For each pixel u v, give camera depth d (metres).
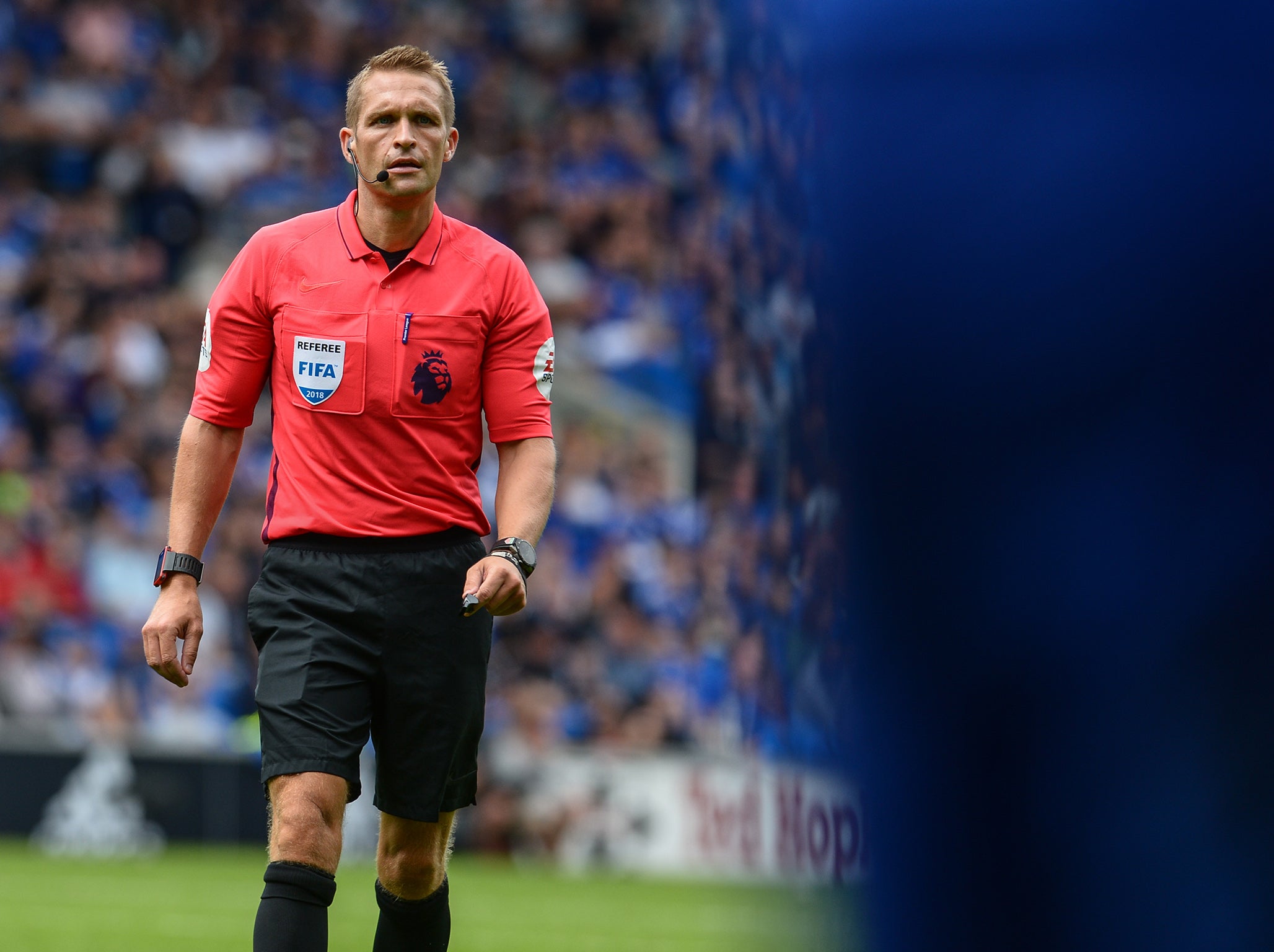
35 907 32.94
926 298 4.28
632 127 76.00
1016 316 4.24
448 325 12.36
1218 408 4.17
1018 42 4.24
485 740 50.75
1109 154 4.21
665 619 59.41
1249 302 4.16
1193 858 4.12
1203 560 4.15
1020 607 4.22
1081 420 4.21
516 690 55.38
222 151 71.56
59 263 65.62
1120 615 4.17
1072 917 4.16
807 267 4.49
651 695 57.00
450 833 13.24
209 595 53.78
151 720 52.38
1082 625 4.19
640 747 55.19
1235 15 4.17
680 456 64.38
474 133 75.06
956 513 4.26
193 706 52.53
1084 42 4.22
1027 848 4.19
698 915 35.19
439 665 12.34
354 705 12.13
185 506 12.55
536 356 12.66
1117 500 4.20
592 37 77.75
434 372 12.29
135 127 70.56
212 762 50.47
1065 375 4.22
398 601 12.21
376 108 12.13
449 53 76.75
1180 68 4.20
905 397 4.29
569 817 50.44
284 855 11.63
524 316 12.62
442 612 12.34
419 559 12.30
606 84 76.88
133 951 26.28
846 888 4.37
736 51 10.34
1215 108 4.19
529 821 50.47
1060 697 4.20
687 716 56.25
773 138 4.66
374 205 12.32
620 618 58.62
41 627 52.84
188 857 47.50
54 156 69.06
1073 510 4.21
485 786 50.56
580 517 61.09
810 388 4.47
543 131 75.75
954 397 4.27
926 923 4.25
